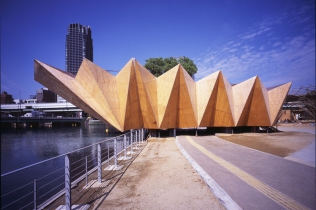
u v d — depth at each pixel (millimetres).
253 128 31188
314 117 49438
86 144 33812
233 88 28750
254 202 5426
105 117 18672
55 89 17141
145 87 23297
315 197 5848
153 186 6453
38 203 10773
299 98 48562
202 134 28359
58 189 12688
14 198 11867
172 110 24453
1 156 25219
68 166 4723
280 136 25328
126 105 20938
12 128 76312
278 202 5465
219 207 4945
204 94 25531
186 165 9273
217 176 7652
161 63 45844
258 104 27984
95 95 19297
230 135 26562
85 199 5453
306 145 17734
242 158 11242
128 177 7453
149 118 24094
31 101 122938
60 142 36531
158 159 10719
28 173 17031
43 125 98875
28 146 32312
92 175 7859
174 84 23469
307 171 8711
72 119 81500
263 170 8758
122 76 22281
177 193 5852
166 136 25828
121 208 4906
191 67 44281
